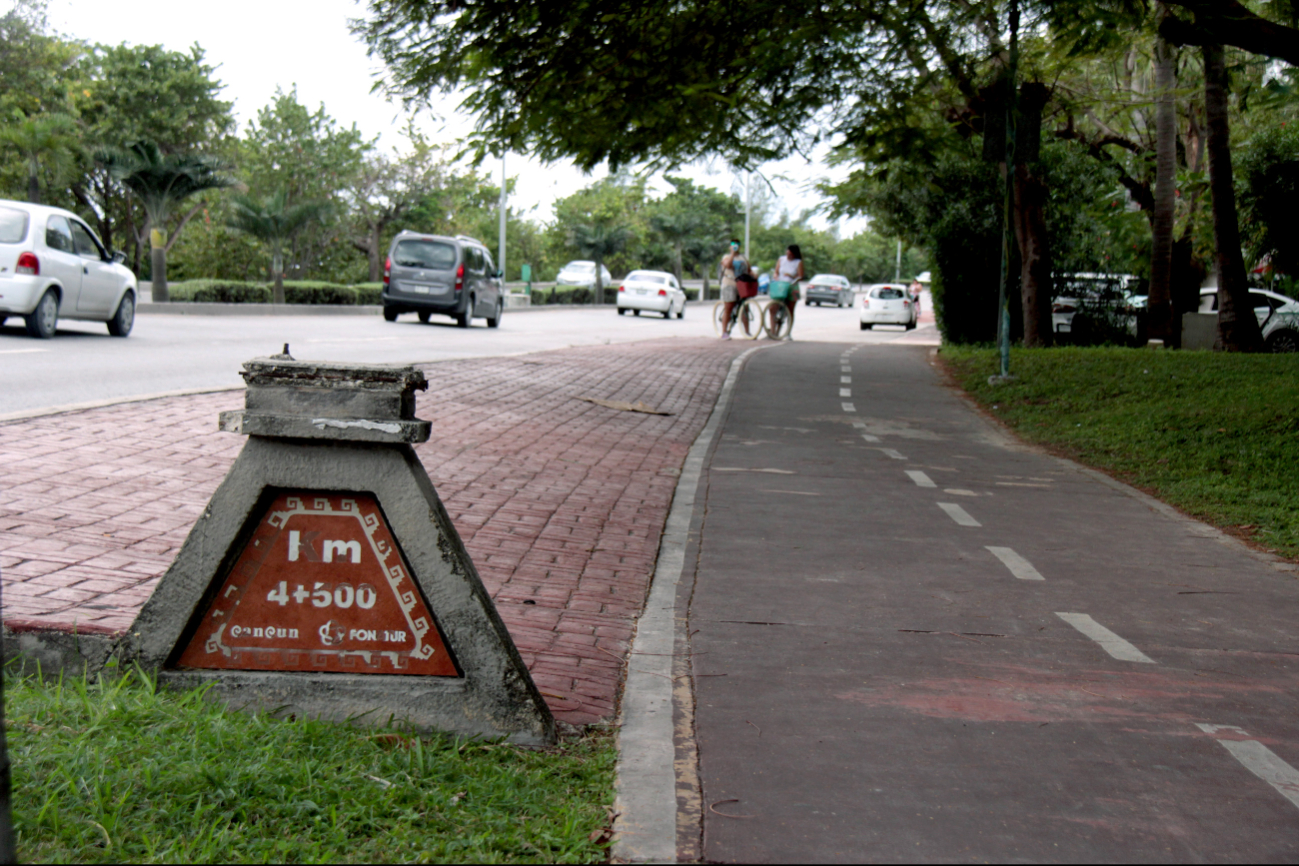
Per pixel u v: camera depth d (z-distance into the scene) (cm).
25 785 294
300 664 371
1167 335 2333
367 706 368
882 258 11025
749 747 381
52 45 4169
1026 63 1681
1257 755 393
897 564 668
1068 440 1273
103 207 5022
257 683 368
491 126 1366
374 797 310
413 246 2744
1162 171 2291
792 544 711
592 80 1298
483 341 2311
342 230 4950
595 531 707
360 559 369
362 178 5022
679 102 1272
